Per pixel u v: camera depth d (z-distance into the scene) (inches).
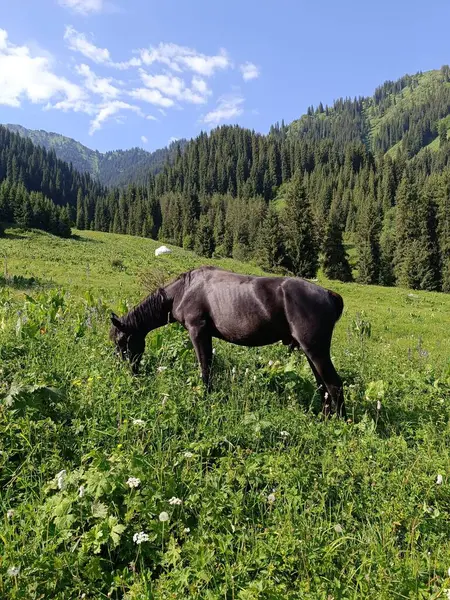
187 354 259.1
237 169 7810.0
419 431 190.2
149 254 2091.5
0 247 1546.5
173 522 120.1
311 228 2346.2
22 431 144.1
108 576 103.3
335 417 201.0
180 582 98.1
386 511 129.8
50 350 229.9
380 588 99.5
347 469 150.6
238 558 106.9
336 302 214.4
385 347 466.6
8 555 99.5
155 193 7485.2
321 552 112.1
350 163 7130.9
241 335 220.2
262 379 231.9
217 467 152.4
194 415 181.2
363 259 2448.3
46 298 381.1
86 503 115.9
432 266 2320.4
